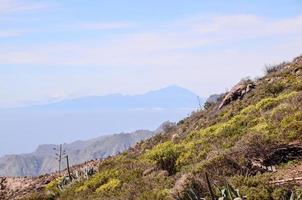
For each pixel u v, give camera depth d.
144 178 20.75
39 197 30.14
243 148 17.23
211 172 15.60
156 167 22.56
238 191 12.05
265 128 22.03
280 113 24.25
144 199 16.30
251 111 29.59
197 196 13.23
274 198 12.26
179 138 35.41
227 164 16.22
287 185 13.02
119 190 21.28
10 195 40.41
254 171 15.65
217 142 23.88
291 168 15.30
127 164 27.52
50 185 36.59
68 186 30.56
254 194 12.53
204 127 34.34
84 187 26.41
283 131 19.62
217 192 13.47
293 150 16.81
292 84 33.88
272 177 14.45
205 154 21.48
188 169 18.27
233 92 38.78
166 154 22.58
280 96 30.78
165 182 17.95
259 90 36.22
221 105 38.47
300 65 39.03
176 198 14.07
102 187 23.52
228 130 26.34
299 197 11.59
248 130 23.62
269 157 16.64
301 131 18.67
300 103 24.92
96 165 40.28
